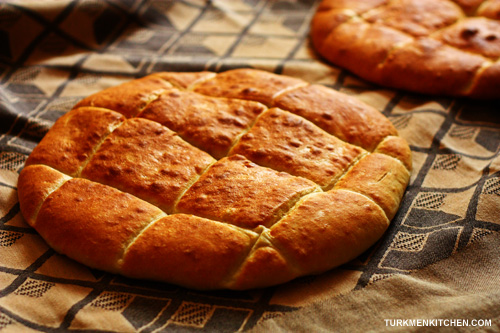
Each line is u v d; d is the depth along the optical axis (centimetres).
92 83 75
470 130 68
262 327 55
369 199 59
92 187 60
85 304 56
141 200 59
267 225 57
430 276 58
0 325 56
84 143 63
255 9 86
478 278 57
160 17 84
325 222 58
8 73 76
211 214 58
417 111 69
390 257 59
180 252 57
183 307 56
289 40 81
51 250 60
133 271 57
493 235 59
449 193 63
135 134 63
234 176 60
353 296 57
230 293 57
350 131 64
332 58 76
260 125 63
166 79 69
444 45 73
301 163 61
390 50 73
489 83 69
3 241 60
